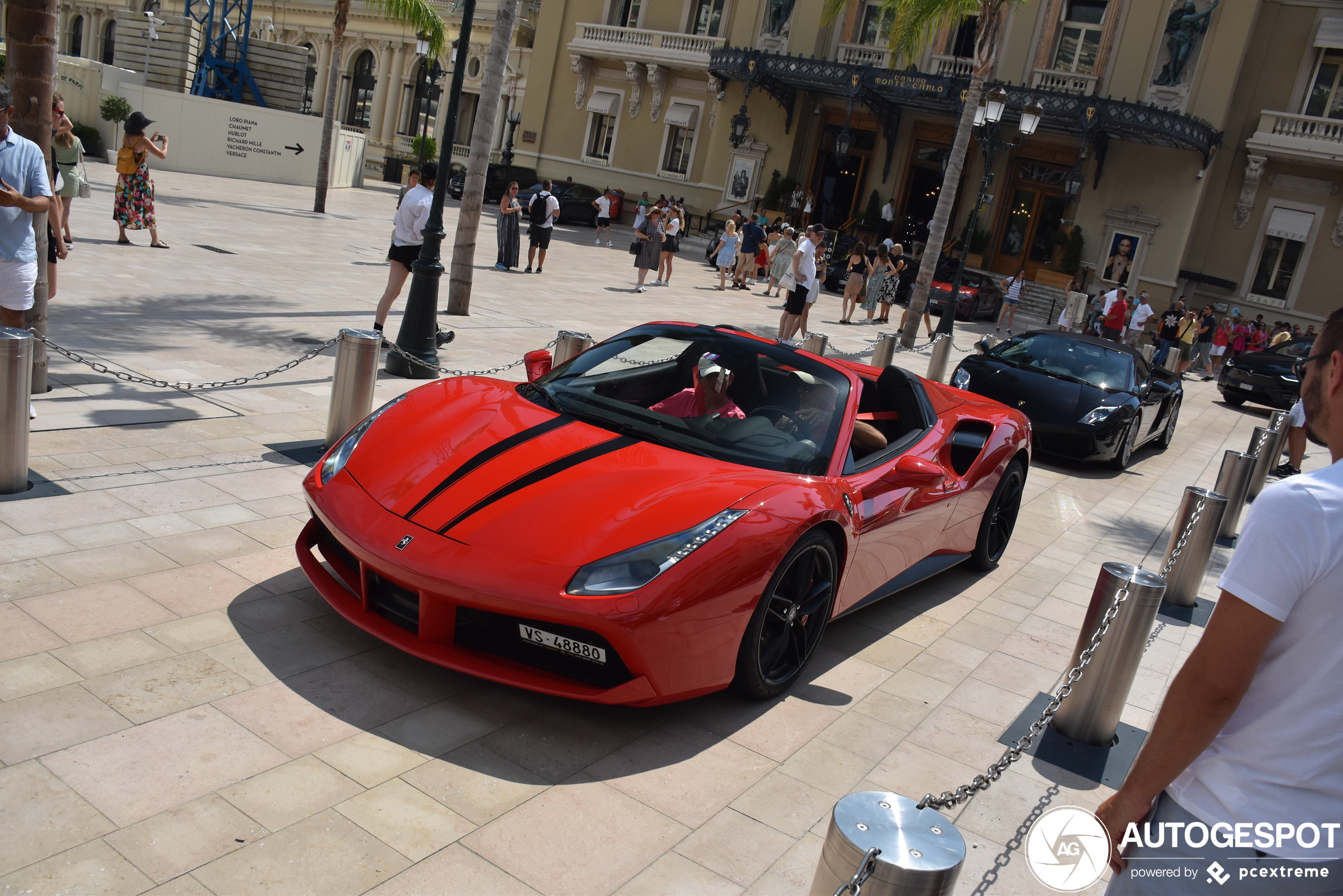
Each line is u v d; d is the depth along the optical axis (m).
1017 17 28.72
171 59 30.73
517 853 2.52
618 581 2.96
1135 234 28.02
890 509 4.10
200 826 2.41
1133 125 25.72
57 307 8.23
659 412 4.19
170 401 6.04
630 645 2.93
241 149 28.17
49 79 5.41
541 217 17.48
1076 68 28.38
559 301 14.54
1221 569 6.53
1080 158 26.50
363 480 3.47
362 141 33.84
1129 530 7.27
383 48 46.28
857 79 29.11
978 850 2.89
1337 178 26.75
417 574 3.02
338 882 2.30
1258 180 27.56
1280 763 1.59
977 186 30.59
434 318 7.93
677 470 3.53
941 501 4.62
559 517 3.18
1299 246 27.42
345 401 5.45
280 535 4.29
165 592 3.58
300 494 4.82
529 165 39.03
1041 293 28.28
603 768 2.98
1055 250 28.98
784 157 33.12
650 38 35.62
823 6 31.47
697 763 3.11
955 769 3.36
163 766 2.62
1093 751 3.65
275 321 9.30
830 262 26.72
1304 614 1.54
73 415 5.45
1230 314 27.42
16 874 2.16
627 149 37.03
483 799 2.72
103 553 3.81
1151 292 27.91
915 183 32.19
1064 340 10.05
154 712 2.85
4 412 4.10
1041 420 8.93
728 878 2.57
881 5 30.84
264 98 32.69
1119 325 22.28
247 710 2.95
